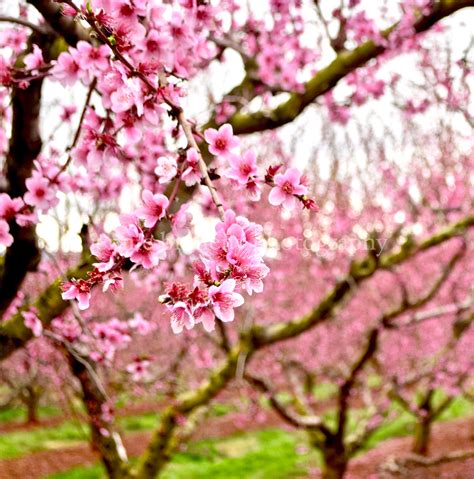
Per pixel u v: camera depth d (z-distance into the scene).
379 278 12.20
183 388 7.13
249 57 3.81
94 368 4.07
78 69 1.94
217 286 1.19
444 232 5.35
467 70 4.66
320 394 19.50
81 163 1.97
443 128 5.92
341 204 8.02
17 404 14.90
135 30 1.57
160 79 1.71
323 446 7.61
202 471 11.94
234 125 3.42
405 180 7.36
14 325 2.78
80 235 2.28
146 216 1.42
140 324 3.80
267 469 12.10
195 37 2.17
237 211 4.32
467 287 11.61
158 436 5.48
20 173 2.55
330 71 3.47
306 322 5.59
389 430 15.54
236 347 5.82
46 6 1.92
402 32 3.52
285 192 1.52
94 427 4.81
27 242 2.44
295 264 10.56
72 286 1.35
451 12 3.36
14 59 2.46
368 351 7.01
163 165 1.54
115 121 1.95
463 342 12.15
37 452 13.53
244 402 11.43
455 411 18.25
